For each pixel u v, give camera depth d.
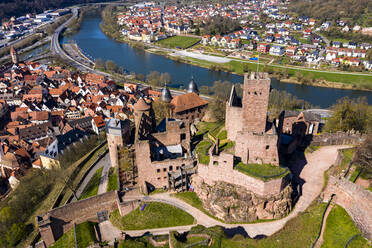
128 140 116.25
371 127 126.00
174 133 103.38
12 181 139.88
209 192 88.88
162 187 98.00
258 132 90.12
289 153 109.62
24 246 88.25
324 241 71.69
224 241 73.19
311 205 85.69
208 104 169.75
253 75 90.25
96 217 94.19
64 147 144.25
